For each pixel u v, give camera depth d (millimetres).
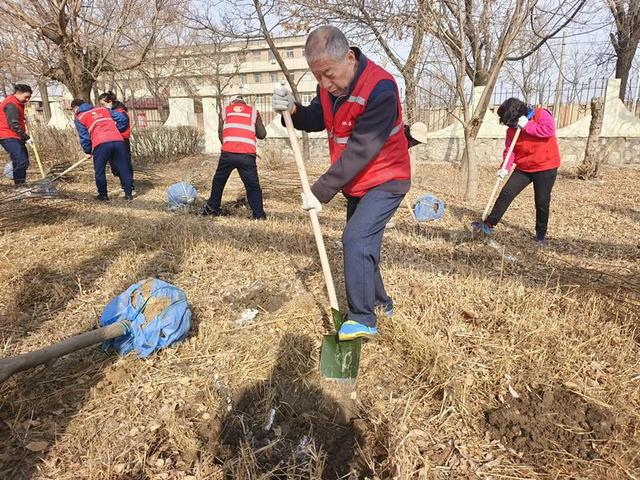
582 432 2395
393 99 2445
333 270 4332
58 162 11898
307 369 2902
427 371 2801
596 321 3373
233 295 3879
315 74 2457
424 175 11828
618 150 13367
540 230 5527
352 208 3029
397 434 2400
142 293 3004
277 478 2182
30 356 2439
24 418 2492
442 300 3561
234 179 10195
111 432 2412
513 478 2170
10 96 8164
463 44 8055
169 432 2400
